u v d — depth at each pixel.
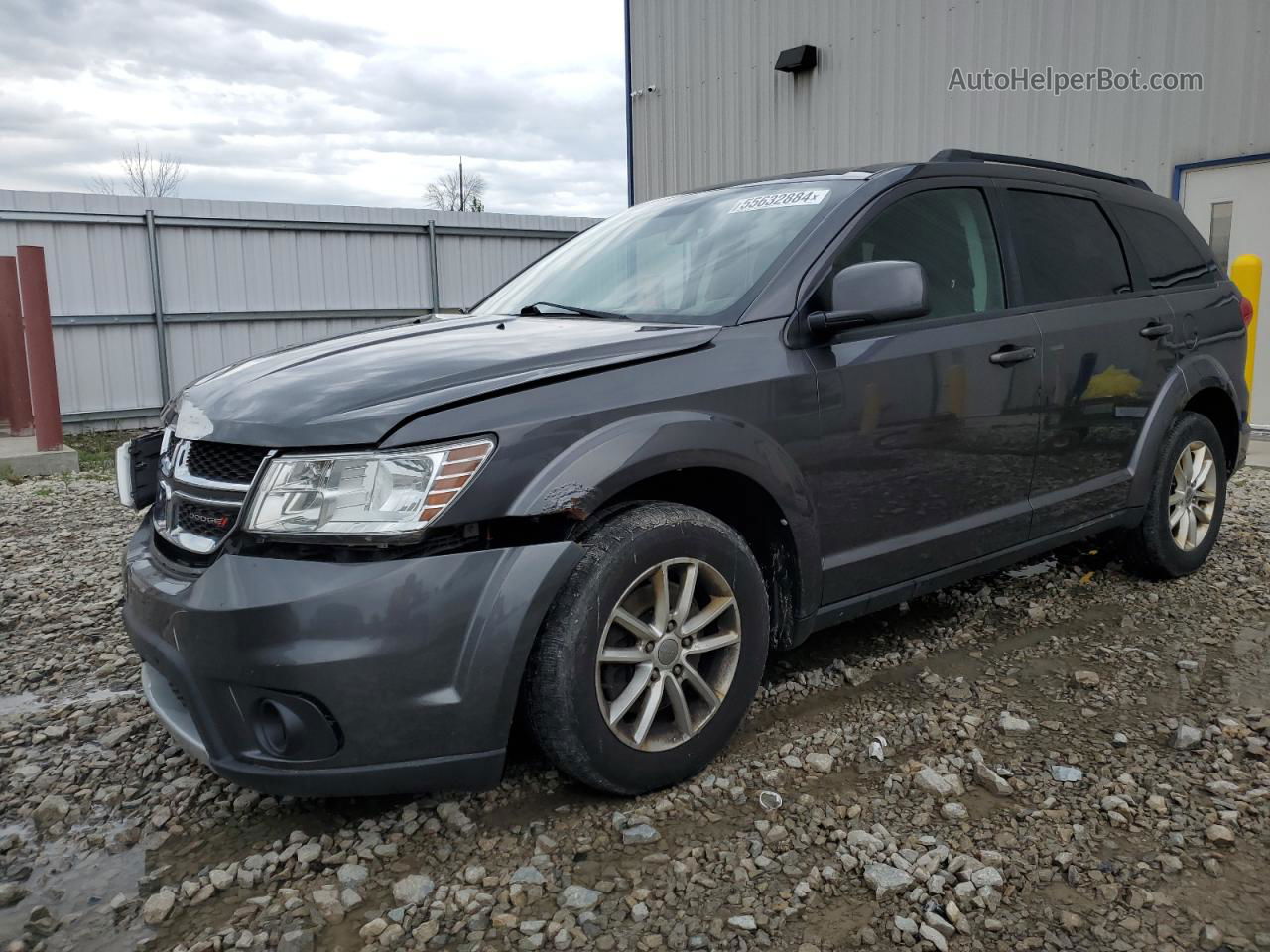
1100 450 3.69
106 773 2.71
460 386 2.24
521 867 2.17
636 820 2.33
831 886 2.08
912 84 9.65
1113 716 2.88
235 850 2.30
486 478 2.13
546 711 2.24
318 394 2.28
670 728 2.49
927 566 3.11
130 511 6.52
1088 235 3.81
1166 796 2.41
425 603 2.07
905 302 2.56
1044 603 3.90
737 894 2.06
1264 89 7.24
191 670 2.12
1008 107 8.88
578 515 2.20
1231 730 2.73
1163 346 3.94
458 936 1.95
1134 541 4.04
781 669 3.27
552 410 2.25
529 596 2.15
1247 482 6.29
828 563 2.81
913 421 2.96
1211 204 7.67
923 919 1.96
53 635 3.93
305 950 1.92
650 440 2.34
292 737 2.07
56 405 8.48
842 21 10.21
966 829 2.28
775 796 2.41
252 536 2.15
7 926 2.03
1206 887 2.04
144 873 2.22
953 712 2.91
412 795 2.50
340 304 13.54
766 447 2.58
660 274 3.12
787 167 11.09
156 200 11.92
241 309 12.77
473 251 14.60
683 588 2.43
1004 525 3.32
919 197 3.19
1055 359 3.41
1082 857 2.16
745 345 2.63
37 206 11.19
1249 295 6.61
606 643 2.33
